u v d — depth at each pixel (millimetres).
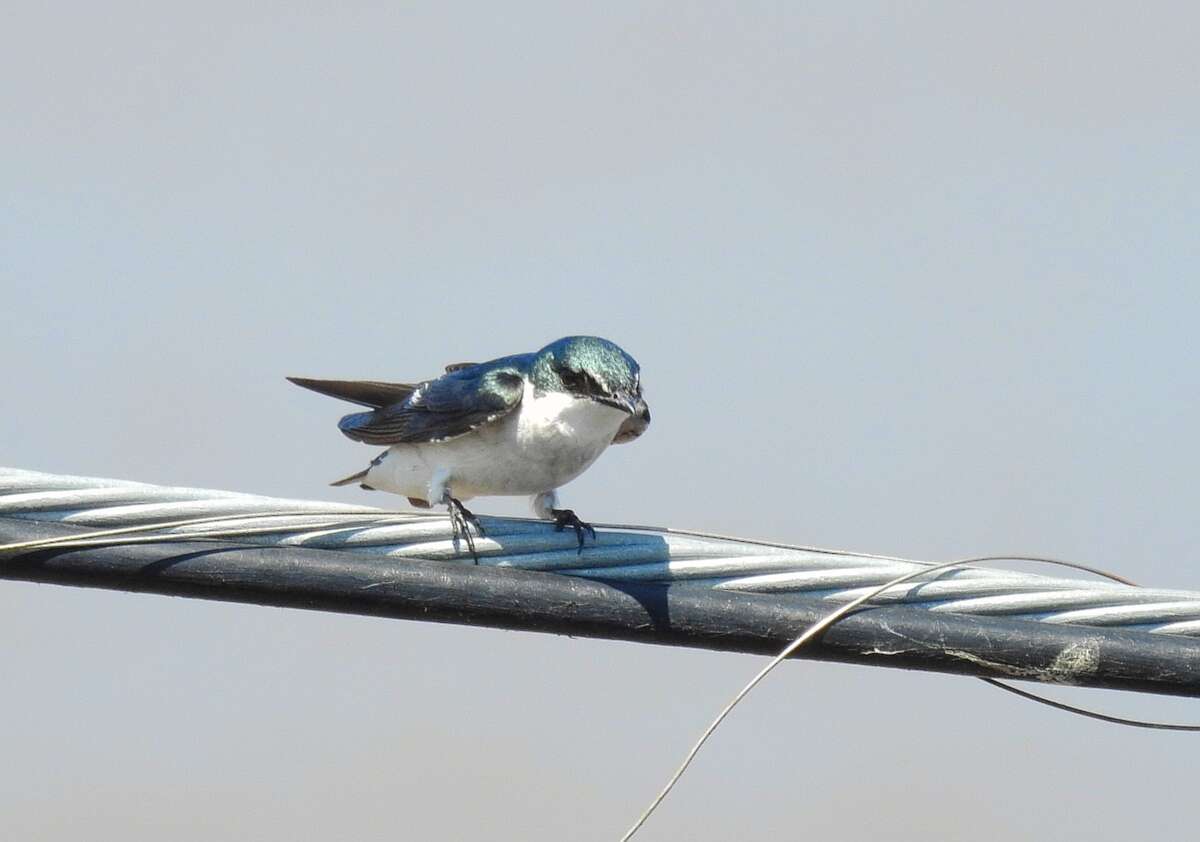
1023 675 9383
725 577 9422
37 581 9172
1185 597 9312
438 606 9305
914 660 9414
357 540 9297
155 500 9094
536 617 9352
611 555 9398
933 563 9375
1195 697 9477
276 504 9164
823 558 9391
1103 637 9312
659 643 9484
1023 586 9398
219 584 9164
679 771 9172
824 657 9477
